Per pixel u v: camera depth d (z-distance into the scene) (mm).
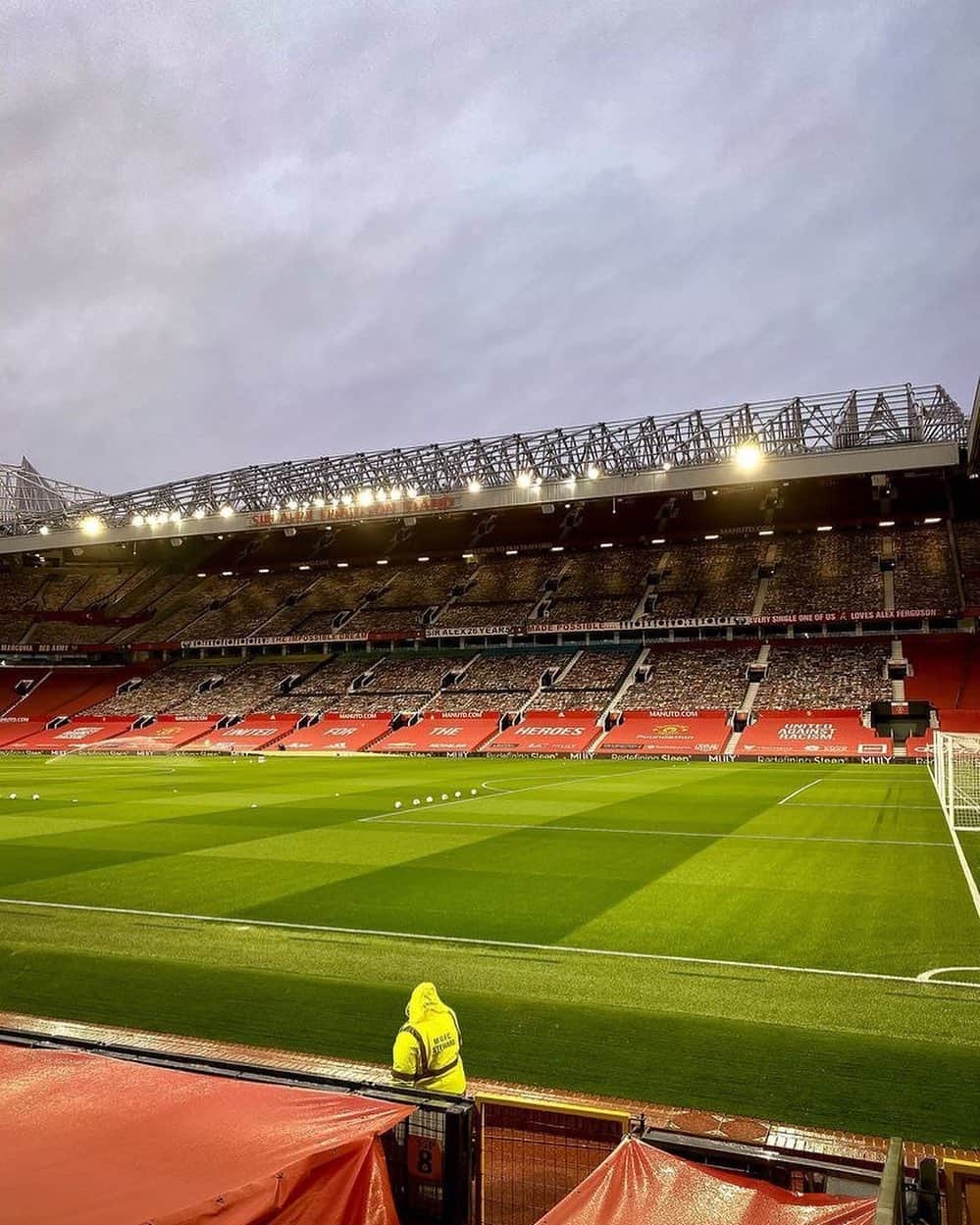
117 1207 2674
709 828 25828
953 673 59688
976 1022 10016
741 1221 3164
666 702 63375
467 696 70062
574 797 34375
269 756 62031
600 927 14492
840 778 42500
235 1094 3645
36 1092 3588
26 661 88125
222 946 13445
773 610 66312
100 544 80312
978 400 44438
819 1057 8938
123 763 56969
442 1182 3771
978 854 21062
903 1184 3545
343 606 82562
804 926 14477
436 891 17406
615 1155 3691
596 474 63688
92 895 17203
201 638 82188
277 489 73688
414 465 68562
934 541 69438
